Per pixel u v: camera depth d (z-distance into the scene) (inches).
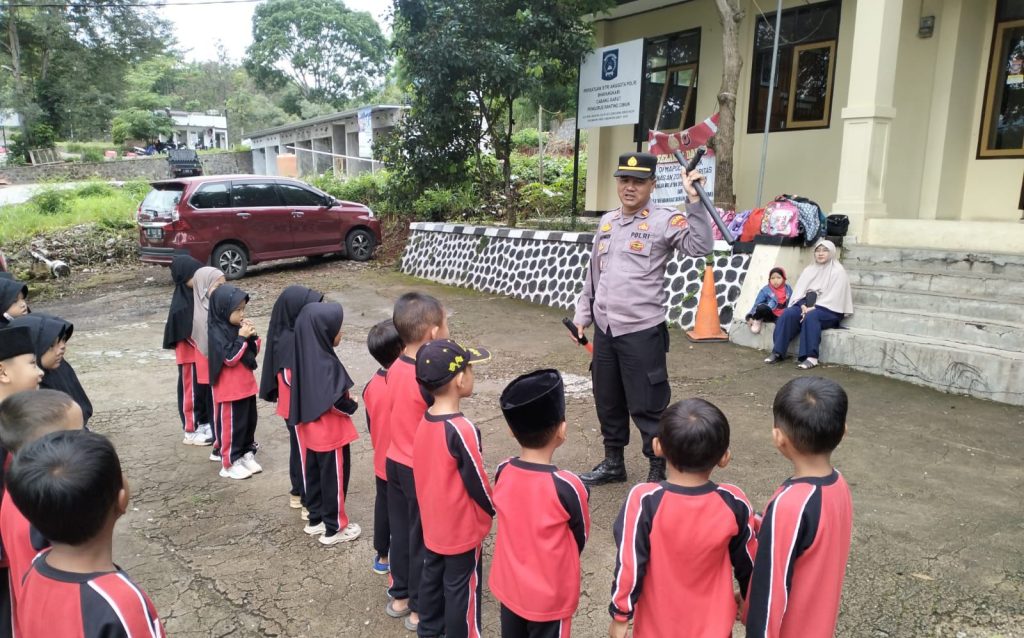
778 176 373.1
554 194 533.3
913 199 310.7
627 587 69.4
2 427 69.7
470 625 88.9
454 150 451.2
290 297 127.5
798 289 237.0
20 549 69.1
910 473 145.2
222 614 104.4
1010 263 224.8
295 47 1775.3
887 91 268.8
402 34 421.4
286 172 901.2
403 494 100.7
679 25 414.6
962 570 108.8
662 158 347.9
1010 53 297.3
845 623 96.5
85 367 247.6
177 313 170.7
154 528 131.6
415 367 95.0
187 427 174.7
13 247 469.4
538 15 391.5
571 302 327.9
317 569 116.8
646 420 136.9
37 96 1197.1
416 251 431.2
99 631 53.4
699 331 261.9
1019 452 155.3
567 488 74.6
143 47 1296.8
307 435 121.1
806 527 65.9
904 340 212.1
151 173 1063.0
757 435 166.9
